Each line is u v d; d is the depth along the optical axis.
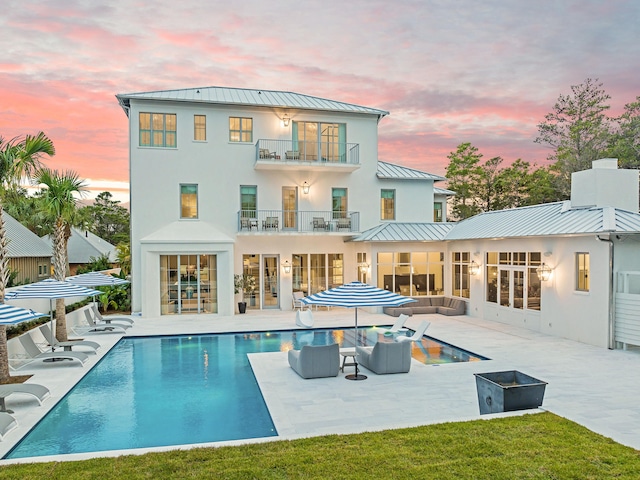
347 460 5.80
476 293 20.41
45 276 30.75
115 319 18.34
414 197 25.33
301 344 15.61
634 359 12.47
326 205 24.05
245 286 22.67
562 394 9.32
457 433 6.65
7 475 5.48
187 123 22.27
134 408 9.14
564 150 39.75
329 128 24.12
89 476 5.44
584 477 5.25
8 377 10.68
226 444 6.54
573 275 15.12
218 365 12.71
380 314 21.70
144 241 20.61
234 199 22.80
